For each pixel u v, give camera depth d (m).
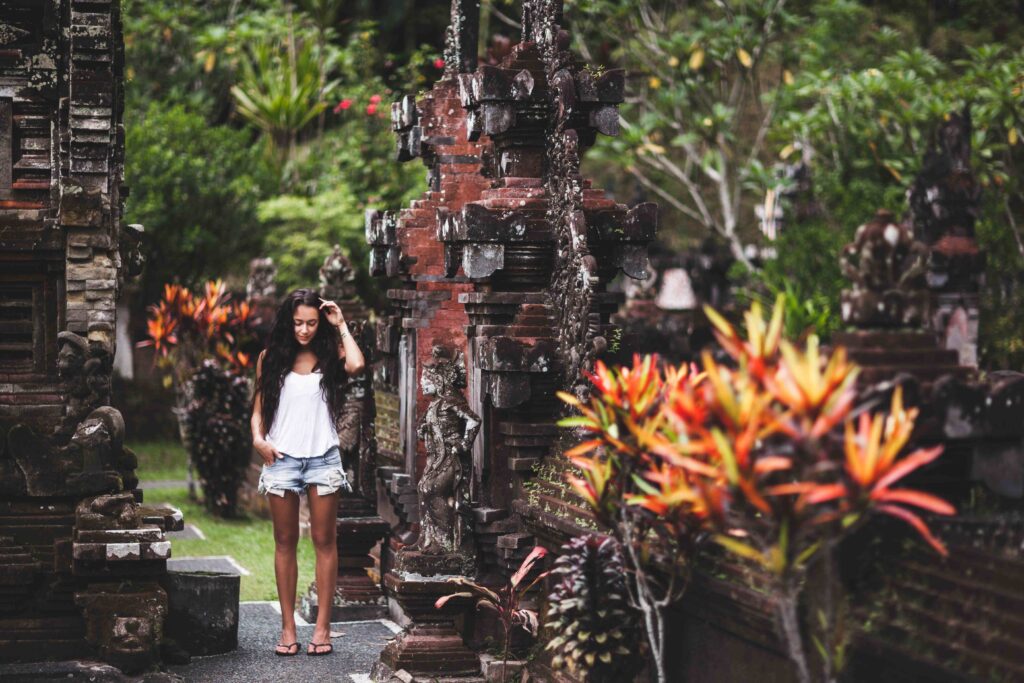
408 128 6.73
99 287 5.43
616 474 3.95
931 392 3.26
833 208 12.39
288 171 16.09
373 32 16.97
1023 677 2.73
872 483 2.75
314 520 5.89
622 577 4.03
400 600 5.34
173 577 5.76
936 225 6.52
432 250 6.51
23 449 5.22
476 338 5.55
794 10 14.46
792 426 2.82
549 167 5.50
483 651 5.46
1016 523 3.08
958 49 14.91
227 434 10.33
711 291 15.83
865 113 12.77
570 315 5.18
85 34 5.46
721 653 3.80
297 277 13.75
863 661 3.21
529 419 5.43
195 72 17.55
